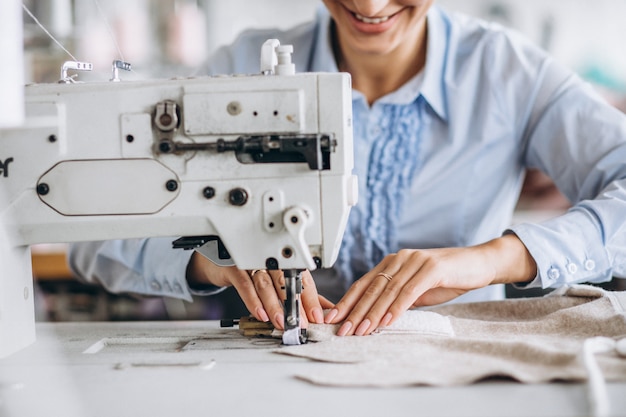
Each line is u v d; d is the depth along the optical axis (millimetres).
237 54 2600
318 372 1327
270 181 1537
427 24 2344
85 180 1560
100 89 1554
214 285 2078
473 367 1306
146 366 1421
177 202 1549
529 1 3965
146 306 3516
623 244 1955
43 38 3082
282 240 1542
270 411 1155
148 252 2156
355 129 2348
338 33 2400
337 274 2361
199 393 1254
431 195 2340
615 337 1512
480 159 2355
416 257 1744
